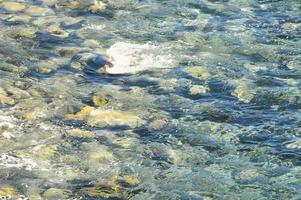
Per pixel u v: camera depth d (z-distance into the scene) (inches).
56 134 881.5
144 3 1364.4
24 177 786.2
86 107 951.0
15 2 1331.2
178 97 991.6
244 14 1311.5
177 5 1357.0
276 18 1290.6
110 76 1055.6
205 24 1263.5
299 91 1009.5
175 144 871.7
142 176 800.9
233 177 805.9
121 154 843.4
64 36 1193.4
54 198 749.9
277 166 829.2
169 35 1208.2
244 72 1071.6
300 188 787.4
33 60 1098.7
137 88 1018.7
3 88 990.4
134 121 920.3
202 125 917.8
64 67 1079.6
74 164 817.5
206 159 840.3
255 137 890.1
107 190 770.8
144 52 1133.7
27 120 909.8
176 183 791.1
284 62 1109.1
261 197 770.2
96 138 877.8
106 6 1339.8
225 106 968.3
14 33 1192.2
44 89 1001.5
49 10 1307.8
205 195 770.8
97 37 1193.4
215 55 1130.0
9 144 851.4
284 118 936.3
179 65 1092.5
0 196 745.0
